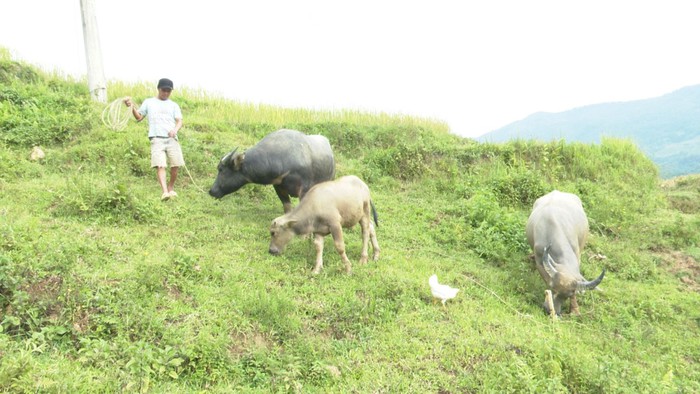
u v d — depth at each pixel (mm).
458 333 5398
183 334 4594
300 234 6445
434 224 9250
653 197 11867
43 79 14469
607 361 4887
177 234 6863
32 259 4969
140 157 9578
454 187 11203
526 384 4348
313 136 8133
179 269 5613
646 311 6953
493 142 13875
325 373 4508
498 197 10953
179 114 8297
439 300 6031
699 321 6875
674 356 5801
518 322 5859
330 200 6340
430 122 17031
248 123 13961
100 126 10648
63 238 5789
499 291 6836
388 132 14422
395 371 4668
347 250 7348
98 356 4098
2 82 12891
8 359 3646
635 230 9977
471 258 7973
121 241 6199
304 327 5133
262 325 4980
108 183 8297
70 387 3656
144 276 5227
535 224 7328
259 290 5484
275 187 8031
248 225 7637
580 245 7551
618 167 13289
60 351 4211
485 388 4477
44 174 8461
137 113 8195
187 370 4340
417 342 5113
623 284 7785
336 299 5648
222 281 5668
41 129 10047
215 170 9891
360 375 4602
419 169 11922
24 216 6383
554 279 6355
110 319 4539
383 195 10602
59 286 4789
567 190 11281
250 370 4438
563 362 4848
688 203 11984
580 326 6238
